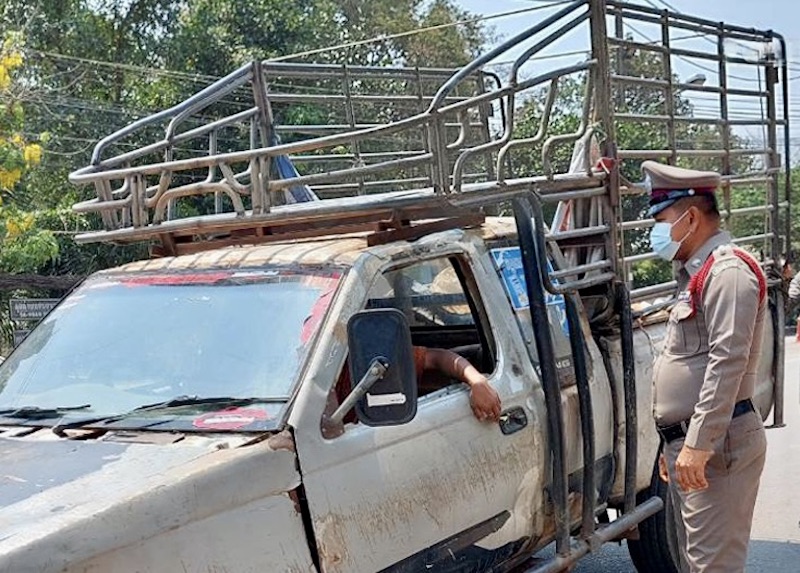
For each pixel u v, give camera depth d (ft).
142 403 10.95
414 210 12.71
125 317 12.32
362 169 12.43
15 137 40.57
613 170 15.10
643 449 15.67
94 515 8.17
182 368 11.22
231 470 9.10
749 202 22.71
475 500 11.71
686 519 12.84
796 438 30.58
